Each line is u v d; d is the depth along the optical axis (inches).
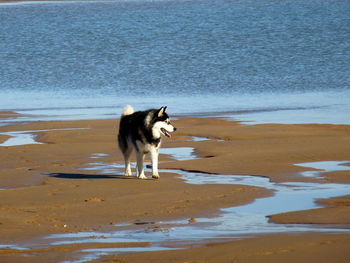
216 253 349.7
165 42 2501.2
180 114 1187.3
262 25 2938.0
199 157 738.8
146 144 600.7
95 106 1342.3
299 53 2176.4
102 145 827.4
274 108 1253.1
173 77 1769.2
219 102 1359.5
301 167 650.2
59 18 3284.9
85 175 636.1
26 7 3826.3
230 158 710.5
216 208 485.1
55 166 692.1
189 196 526.6
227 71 1852.9
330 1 3873.0
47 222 449.4
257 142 824.9
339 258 329.1
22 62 2112.5
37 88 1652.3
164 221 447.8
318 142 807.7
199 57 2130.9
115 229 426.6
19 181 608.4
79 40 2605.8
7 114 1226.0
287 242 364.2
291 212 458.9
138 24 3043.8
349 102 1317.7
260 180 597.6
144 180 599.2
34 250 375.2
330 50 2228.1
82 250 372.8
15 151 789.9
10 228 430.9
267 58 2081.7
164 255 352.2
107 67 1983.3
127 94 1523.1
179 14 3388.3
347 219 431.8
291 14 3314.5
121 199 518.6
